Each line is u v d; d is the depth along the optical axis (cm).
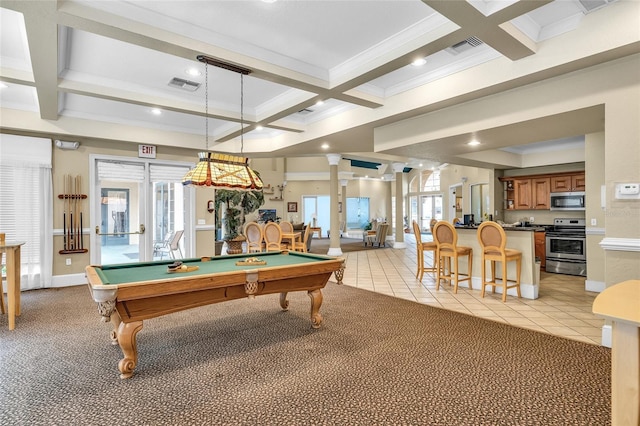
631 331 126
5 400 210
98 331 336
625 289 162
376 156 983
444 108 414
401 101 428
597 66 293
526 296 458
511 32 272
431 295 478
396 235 1100
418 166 1209
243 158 362
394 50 310
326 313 394
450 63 368
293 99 443
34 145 513
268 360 267
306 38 309
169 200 652
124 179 602
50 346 297
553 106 321
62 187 543
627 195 276
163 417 192
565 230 686
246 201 920
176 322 362
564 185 716
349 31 297
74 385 229
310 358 270
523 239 461
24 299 459
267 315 388
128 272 290
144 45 280
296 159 1564
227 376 241
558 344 295
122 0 252
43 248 525
